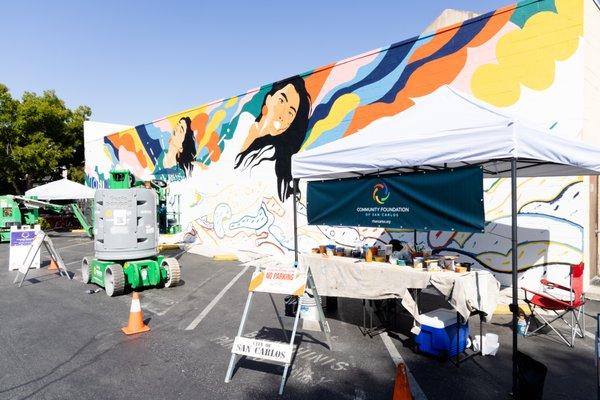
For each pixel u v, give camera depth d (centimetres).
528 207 780
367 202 573
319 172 602
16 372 467
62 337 581
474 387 420
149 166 1914
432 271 499
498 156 412
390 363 482
